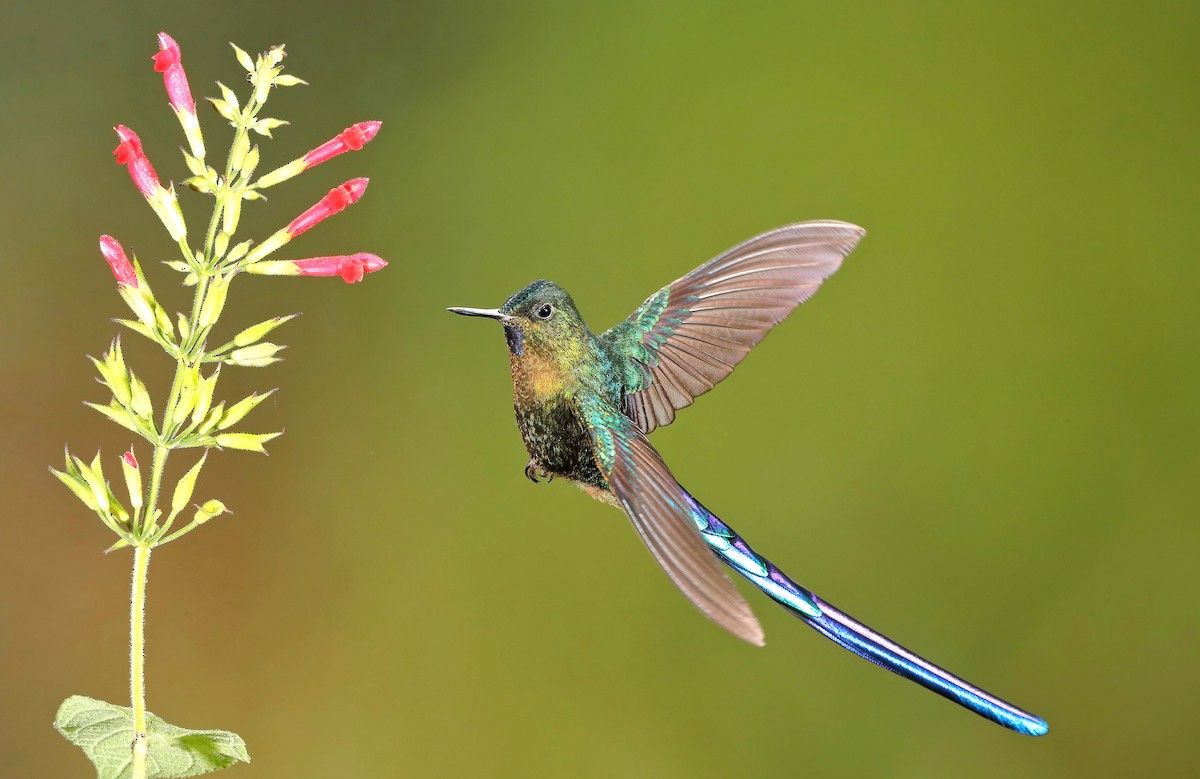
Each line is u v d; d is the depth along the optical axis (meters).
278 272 2.95
